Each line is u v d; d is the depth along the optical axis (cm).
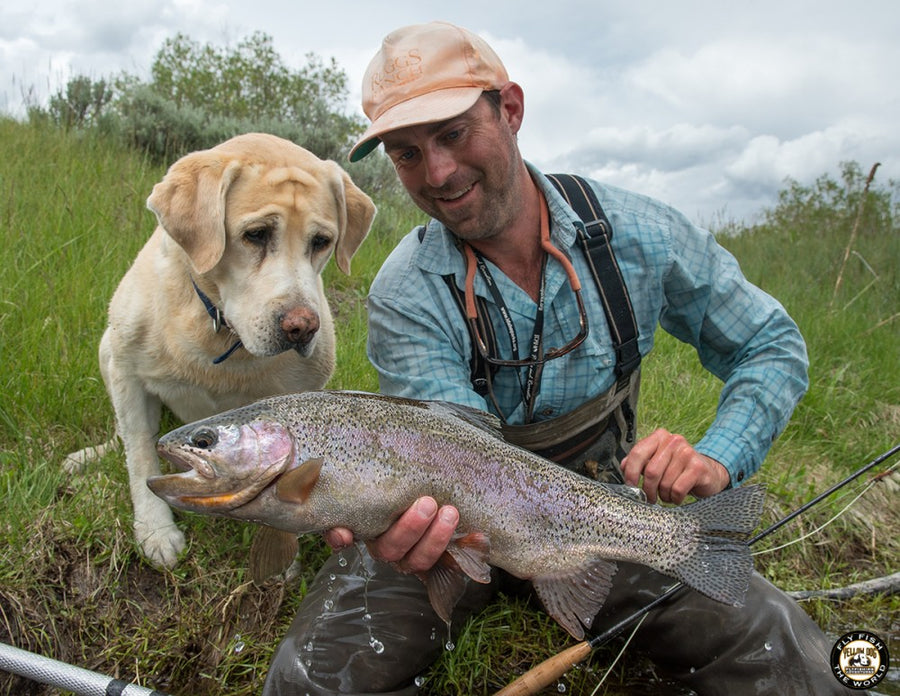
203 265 94
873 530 134
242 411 72
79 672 72
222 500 70
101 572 99
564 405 92
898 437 165
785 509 133
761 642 83
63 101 313
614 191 96
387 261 98
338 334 162
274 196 97
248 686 91
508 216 87
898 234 335
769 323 96
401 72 84
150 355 103
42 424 117
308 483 70
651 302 94
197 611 97
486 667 95
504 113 87
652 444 83
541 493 76
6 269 148
